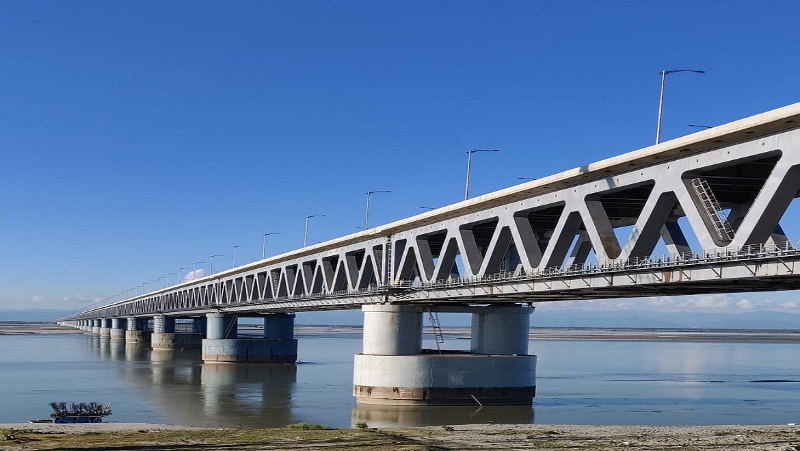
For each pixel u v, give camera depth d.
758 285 37.69
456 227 57.16
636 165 39.06
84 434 36.91
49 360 132.25
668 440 34.78
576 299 55.50
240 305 115.56
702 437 35.94
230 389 80.88
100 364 121.81
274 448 31.72
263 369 111.88
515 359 66.00
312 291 88.00
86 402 68.69
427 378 64.12
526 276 47.25
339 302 79.12
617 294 47.75
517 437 36.44
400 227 65.38
